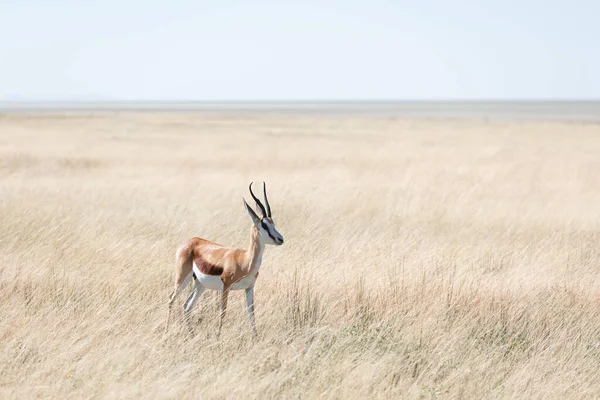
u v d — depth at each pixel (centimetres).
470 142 19288
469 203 8025
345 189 8919
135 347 3412
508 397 3014
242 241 5938
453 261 5253
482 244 5928
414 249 5719
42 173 10462
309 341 3628
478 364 3338
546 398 3036
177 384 3042
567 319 3922
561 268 5134
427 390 3069
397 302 4172
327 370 3212
